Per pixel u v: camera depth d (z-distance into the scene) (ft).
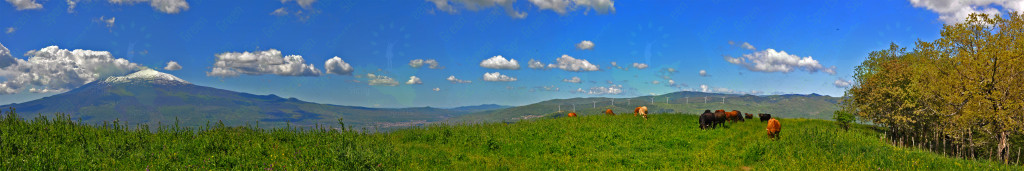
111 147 42.47
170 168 37.35
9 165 33.45
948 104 86.12
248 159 42.06
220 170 38.63
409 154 52.01
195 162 40.22
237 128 58.13
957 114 84.38
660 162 53.62
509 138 69.00
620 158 55.21
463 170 46.83
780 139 63.26
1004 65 77.51
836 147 57.16
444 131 73.05
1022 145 92.63
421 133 73.15
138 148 43.55
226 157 41.50
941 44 88.63
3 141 40.45
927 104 92.99
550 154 59.93
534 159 56.85
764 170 49.78
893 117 97.50
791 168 49.16
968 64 81.66
